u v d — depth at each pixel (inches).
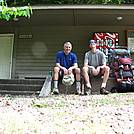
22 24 280.1
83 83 170.7
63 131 54.9
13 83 197.0
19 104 106.5
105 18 251.3
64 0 353.4
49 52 282.4
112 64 195.9
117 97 135.6
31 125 60.6
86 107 96.3
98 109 90.3
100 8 223.6
